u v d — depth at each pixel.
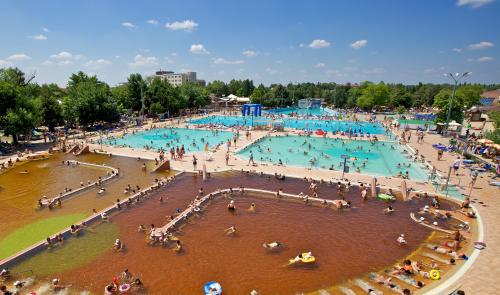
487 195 26.53
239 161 38.81
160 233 20.12
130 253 18.30
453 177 31.56
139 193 27.02
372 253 18.52
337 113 101.25
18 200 26.50
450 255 17.58
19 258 17.45
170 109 85.25
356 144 52.34
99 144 50.16
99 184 30.28
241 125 73.31
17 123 44.84
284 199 26.75
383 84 109.31
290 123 80.94
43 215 23.47
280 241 19.88
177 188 29.42
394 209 24.64
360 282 15.78
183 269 16.84
